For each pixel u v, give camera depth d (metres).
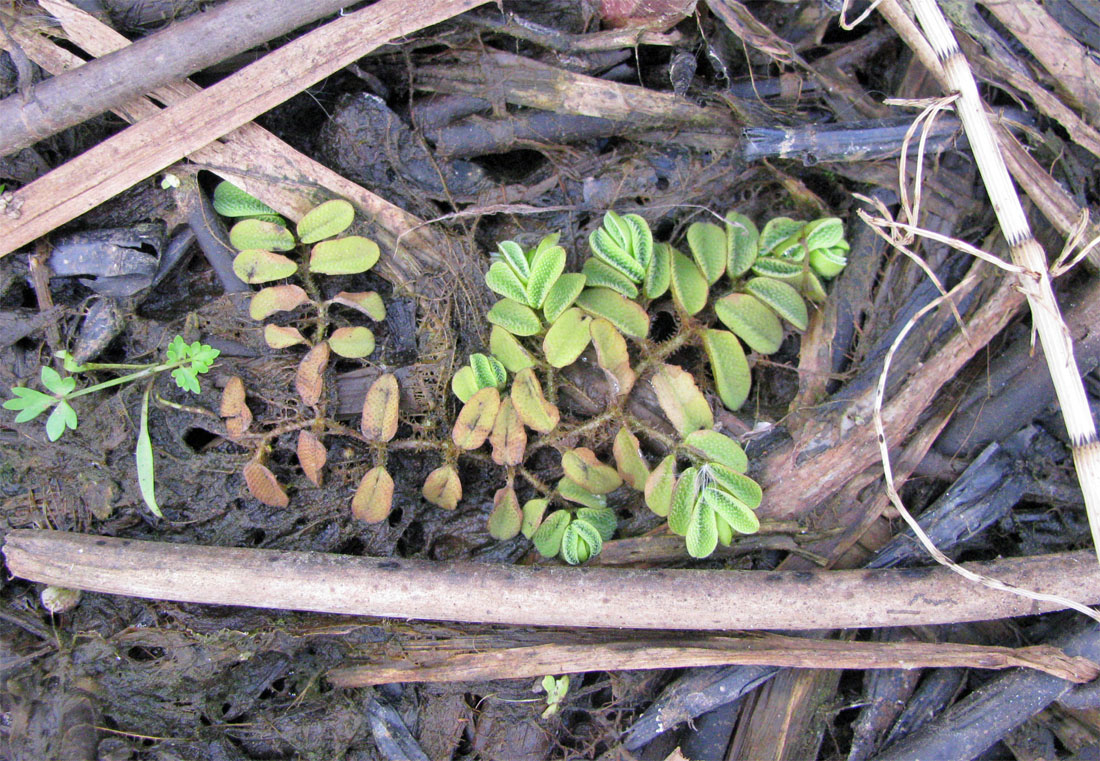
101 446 0.15
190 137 0.14
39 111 0.14
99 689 0.14
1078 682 0.14
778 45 0.15
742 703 0.15
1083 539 0.15
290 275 0.15
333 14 0.15
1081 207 0.15
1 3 0.14
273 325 0.15
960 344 0.15
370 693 0.15
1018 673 0.15
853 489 0.16
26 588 0.15
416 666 0.15
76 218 0.15
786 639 0.15
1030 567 0.14
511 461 0.15
